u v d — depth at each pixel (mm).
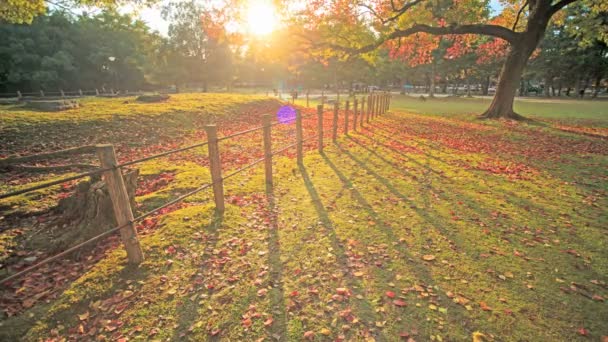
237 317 2480
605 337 2279
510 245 3551
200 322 2424
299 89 66375
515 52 14695
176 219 4020
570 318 2463
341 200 4871
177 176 5980
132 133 10086
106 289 2742
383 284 2867
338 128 12266
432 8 16031
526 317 2471
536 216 4320
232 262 3207
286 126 13156
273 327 2385
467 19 16078
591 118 16156
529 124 13492
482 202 4809
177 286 2824
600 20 15320
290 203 4762
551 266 3152
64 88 42656
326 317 2480
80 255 3393
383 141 9617
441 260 3248
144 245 3396
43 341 2246
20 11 10555
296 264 3182
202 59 45500
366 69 55906
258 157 7922
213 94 22734
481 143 9484
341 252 3393
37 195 4922
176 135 10727
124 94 37719
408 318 2461
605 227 3990
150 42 47312
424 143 9398
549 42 37219
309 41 15719
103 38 45250
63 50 41406
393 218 4230
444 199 4922
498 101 15500
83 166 6984
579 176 6188
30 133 8703
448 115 17438
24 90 40594
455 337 2283
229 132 11750
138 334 2309
